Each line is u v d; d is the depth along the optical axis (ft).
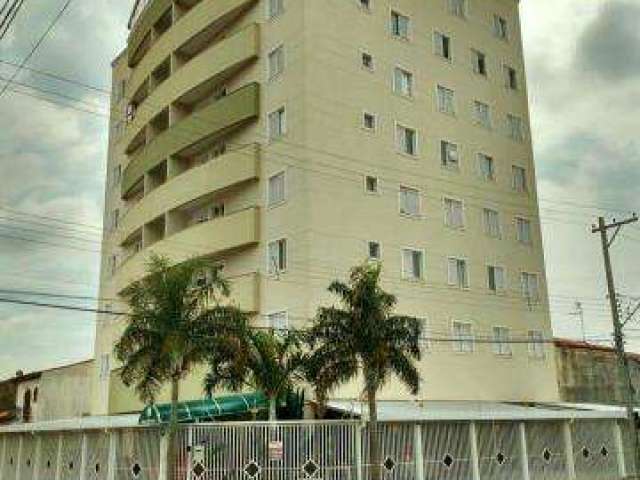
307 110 116.06
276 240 116.57
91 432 101.71
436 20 140.97
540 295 146.00
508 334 137.39
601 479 119.55
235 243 120.26
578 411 120.47
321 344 89.30
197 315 85.56
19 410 196.03
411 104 131.64
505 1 157.89
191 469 85.97
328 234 113.70
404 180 126.82
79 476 102.37
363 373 89.92
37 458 117.29
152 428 90.89
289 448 90.17
